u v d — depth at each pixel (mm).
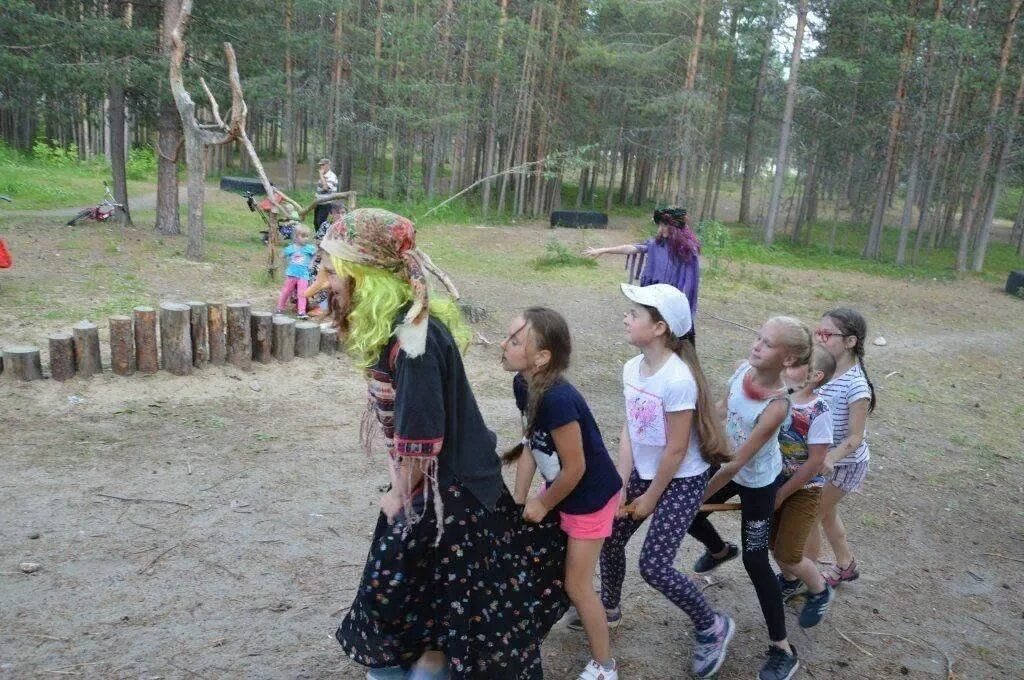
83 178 29938
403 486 2344
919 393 9125
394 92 25844
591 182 40125
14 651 2994
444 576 2455
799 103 27078
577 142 31875
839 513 5293
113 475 4684
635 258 6691
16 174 25953
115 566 3678
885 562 4621
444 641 2520
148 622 3260
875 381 9461
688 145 25703
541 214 29500
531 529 2721
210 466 4957
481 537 2467
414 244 2305
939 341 12609
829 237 33094
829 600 3607
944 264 27156
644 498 2984
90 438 5207
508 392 7406
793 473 3338
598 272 15766
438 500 2297
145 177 32125
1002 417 8477
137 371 6309
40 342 7113
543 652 3275
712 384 8477
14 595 3367
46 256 11297
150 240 13969
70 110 17859
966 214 24188
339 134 29219
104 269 10719
